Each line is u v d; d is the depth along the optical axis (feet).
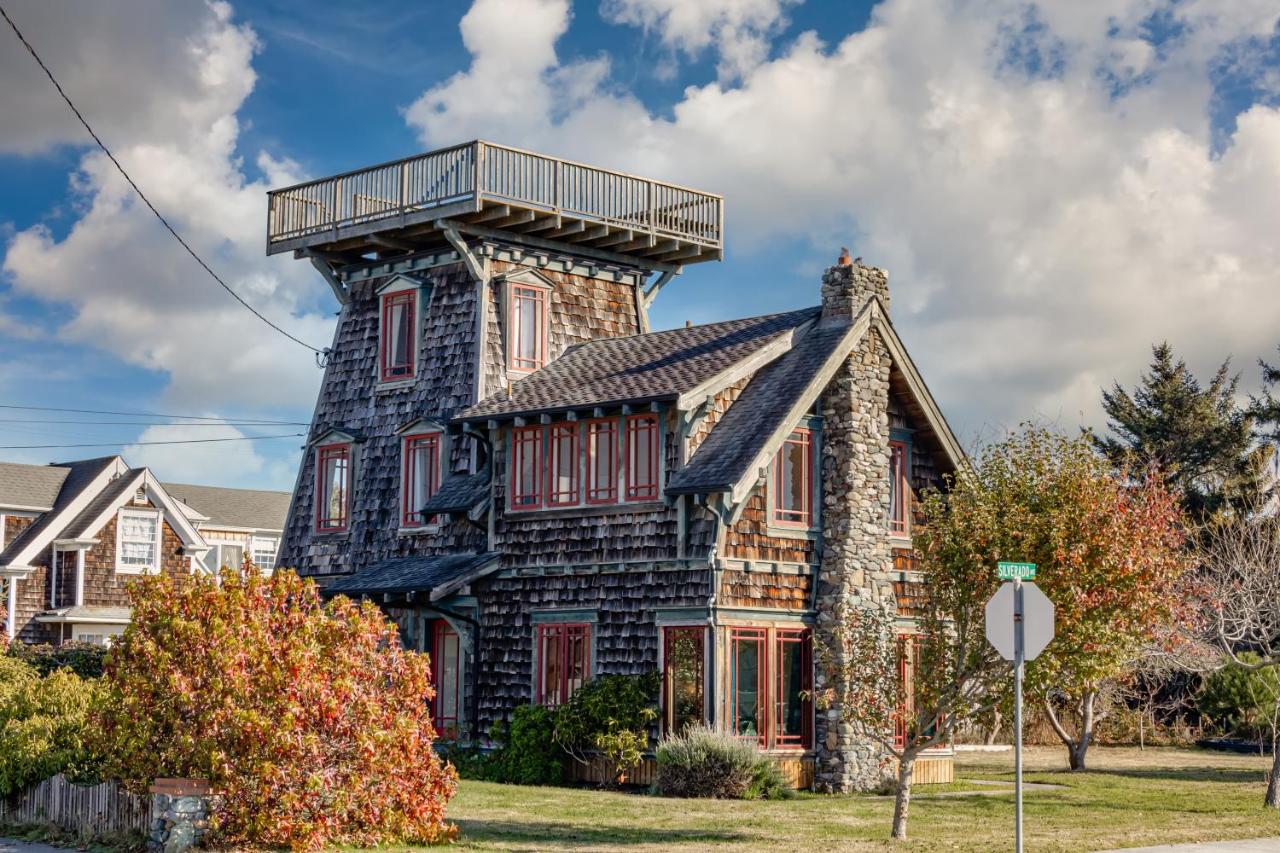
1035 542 65.82
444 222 105.91
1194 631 100.27
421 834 62.03
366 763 61.21
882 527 96.02
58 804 63.36
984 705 67.62
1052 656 65.41
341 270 119.14
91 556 150.92
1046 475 68.54
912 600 98.84
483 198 103.91
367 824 61.21
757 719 90.22
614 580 93.76
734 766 84.64
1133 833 69.87
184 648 60.54
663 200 115.75
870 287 98.68
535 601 97.71
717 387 92.68
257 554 198.39
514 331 108.99
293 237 116.78
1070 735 139.64
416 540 108.06
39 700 71.36
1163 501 98.84
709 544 88.79
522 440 100.32
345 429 114.73
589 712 90.43
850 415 94.89
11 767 65.26
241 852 57.31
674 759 85.51
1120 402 186.70
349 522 113.70
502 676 98.68
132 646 61.26
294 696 59.57
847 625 73.20
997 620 57.31
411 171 109.50
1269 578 96.99
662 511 91.81
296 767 59.16
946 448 101.09
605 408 94.22
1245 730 134.51
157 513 156.66
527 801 79.25
